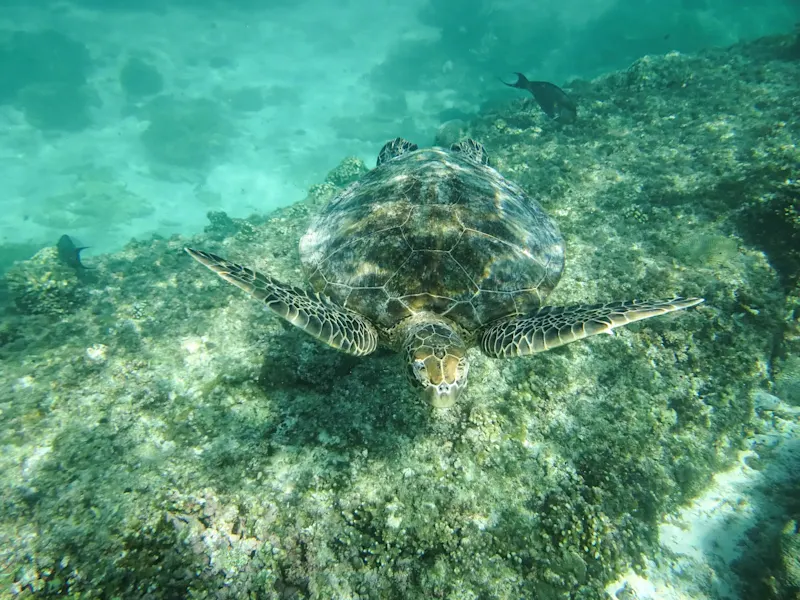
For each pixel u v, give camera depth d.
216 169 5.23
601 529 0.97
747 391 1.25
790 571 0.93
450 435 1.07
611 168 1.87
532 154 2.07
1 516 0.93
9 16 8.30
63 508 0.93
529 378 1.17
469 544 0.93
